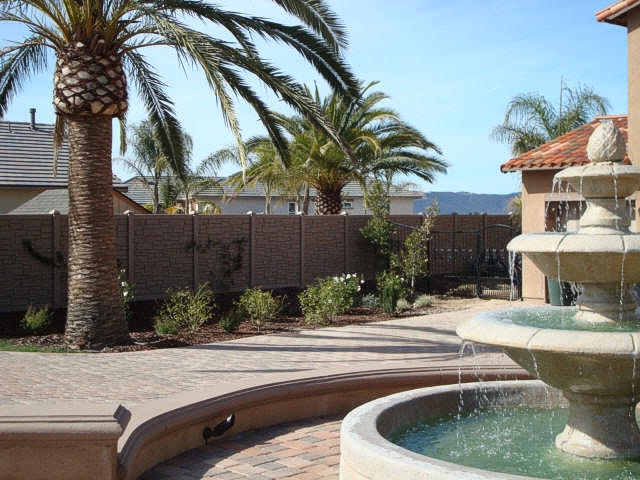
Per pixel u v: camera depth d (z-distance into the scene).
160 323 12.89
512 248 5.66
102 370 9.35
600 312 5.56
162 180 33.62
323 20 12.09
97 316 11.38
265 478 5.88
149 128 30.50
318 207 24.67
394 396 6.53
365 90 23.06
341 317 15.52
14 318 14.26
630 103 14.51
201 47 10.48
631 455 5.52
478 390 7.05
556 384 5.44
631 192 5.59
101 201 11.46
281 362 9.95
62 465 5.11
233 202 41.31
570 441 5.69
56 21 11.03
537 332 5.01
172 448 6.50
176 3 11.34
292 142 23.48
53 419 5.08
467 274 23.75
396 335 12.72
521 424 6.64
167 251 17.12
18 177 23.23
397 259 19.95
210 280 17.94
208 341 12.20
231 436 7.19
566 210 16.77
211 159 31.34
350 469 4.98
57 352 11.04
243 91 12.01
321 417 7.94
